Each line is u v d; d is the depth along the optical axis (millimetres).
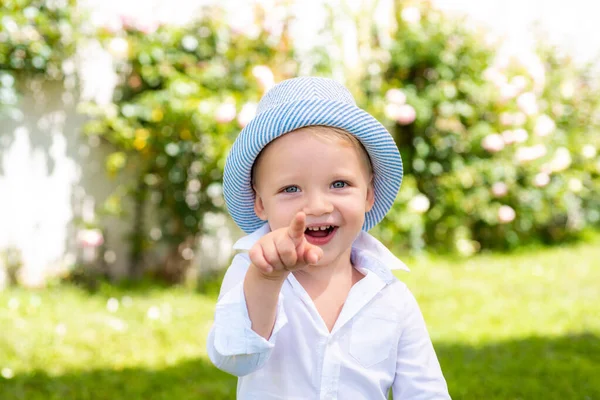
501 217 6668
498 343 3754
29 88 4738
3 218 4680
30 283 4723
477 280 5445
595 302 4754
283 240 1255
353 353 1591
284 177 1519
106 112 4840
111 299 4316
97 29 4754
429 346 1706
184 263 5145
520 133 6602
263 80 4684
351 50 5836
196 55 5047
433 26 6578
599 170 7613
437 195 6648
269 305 1397
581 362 3461
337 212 1531
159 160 5004
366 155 1645
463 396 2939
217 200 5145
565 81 7605
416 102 6359
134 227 5121
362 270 1712
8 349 3418
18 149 4719
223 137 4797
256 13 5129
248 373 1473
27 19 4531
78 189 4914
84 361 3355
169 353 3527
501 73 6602
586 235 7945
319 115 1523
